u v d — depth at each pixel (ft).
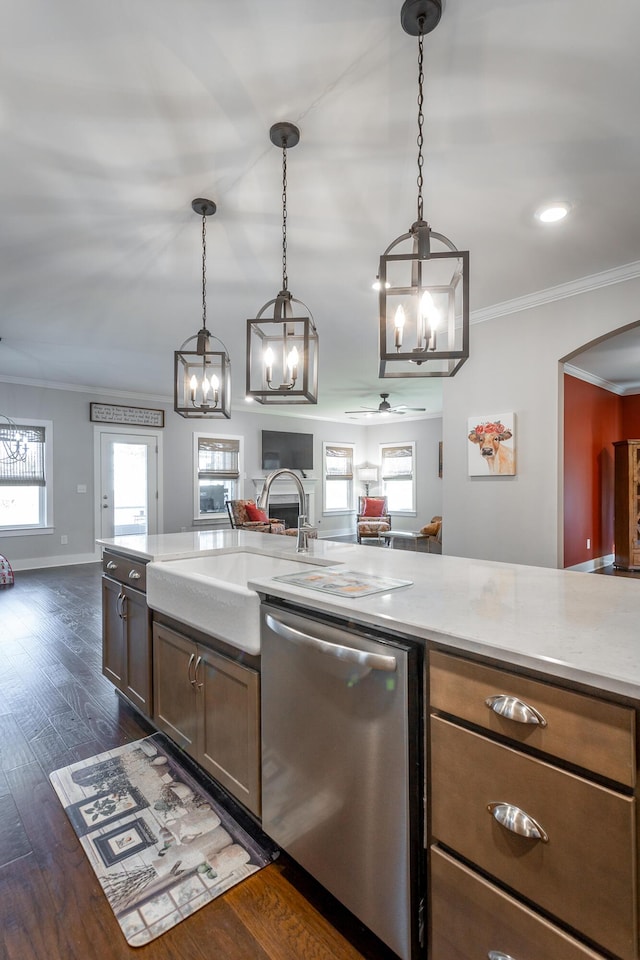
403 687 3.55
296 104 5.57
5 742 7.20
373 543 28.50
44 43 4.75
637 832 2.52
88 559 22.00
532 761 2.91
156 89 5.34
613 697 2.64
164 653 6.66
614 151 6.43
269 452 29.40
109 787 6.12
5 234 8.50
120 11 4.42
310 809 4.33
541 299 11.20
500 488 12.10
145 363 17.88
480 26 4.61
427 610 3.94
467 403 12.74
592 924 2.67
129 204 7.61
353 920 4.26
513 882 3.00
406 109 5.67
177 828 5.39
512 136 6.13
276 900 4.47
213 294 11.25
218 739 5.55
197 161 6.58
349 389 23.06
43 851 5.03
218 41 4.76
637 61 5.01
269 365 6.75
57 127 5.89
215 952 3.95
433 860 3.46
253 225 8.23
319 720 4.23
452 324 5.64
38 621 13.19
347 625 4.11
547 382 11.21
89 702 8.48
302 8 4.41
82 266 9.78
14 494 20.24
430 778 3.50
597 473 21.06
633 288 9.91
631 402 23.44
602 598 4.39
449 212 7.89
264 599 4.95
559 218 8.11
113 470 22.91
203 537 9.42
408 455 32.50
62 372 19.34
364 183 7.11
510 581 5.16
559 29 4.66
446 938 3.38
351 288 10.91
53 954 3.91
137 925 4.18
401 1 4.34
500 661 3.12
